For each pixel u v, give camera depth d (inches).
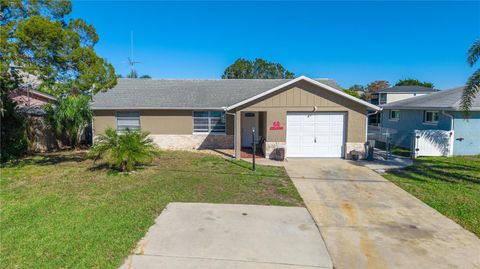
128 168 444.5
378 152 664.4
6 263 184.4
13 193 331.9
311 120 588.4
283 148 564.4
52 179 398.3
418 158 597.6
